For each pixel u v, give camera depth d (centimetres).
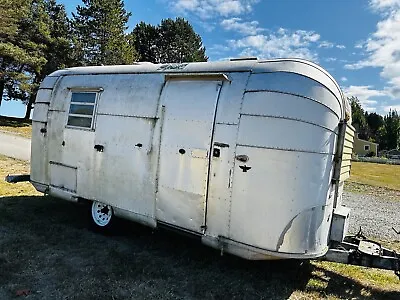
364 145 5166
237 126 376
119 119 484
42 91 598
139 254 458
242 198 370
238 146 373
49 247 466
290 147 354
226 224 382
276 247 358
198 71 429
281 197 355
